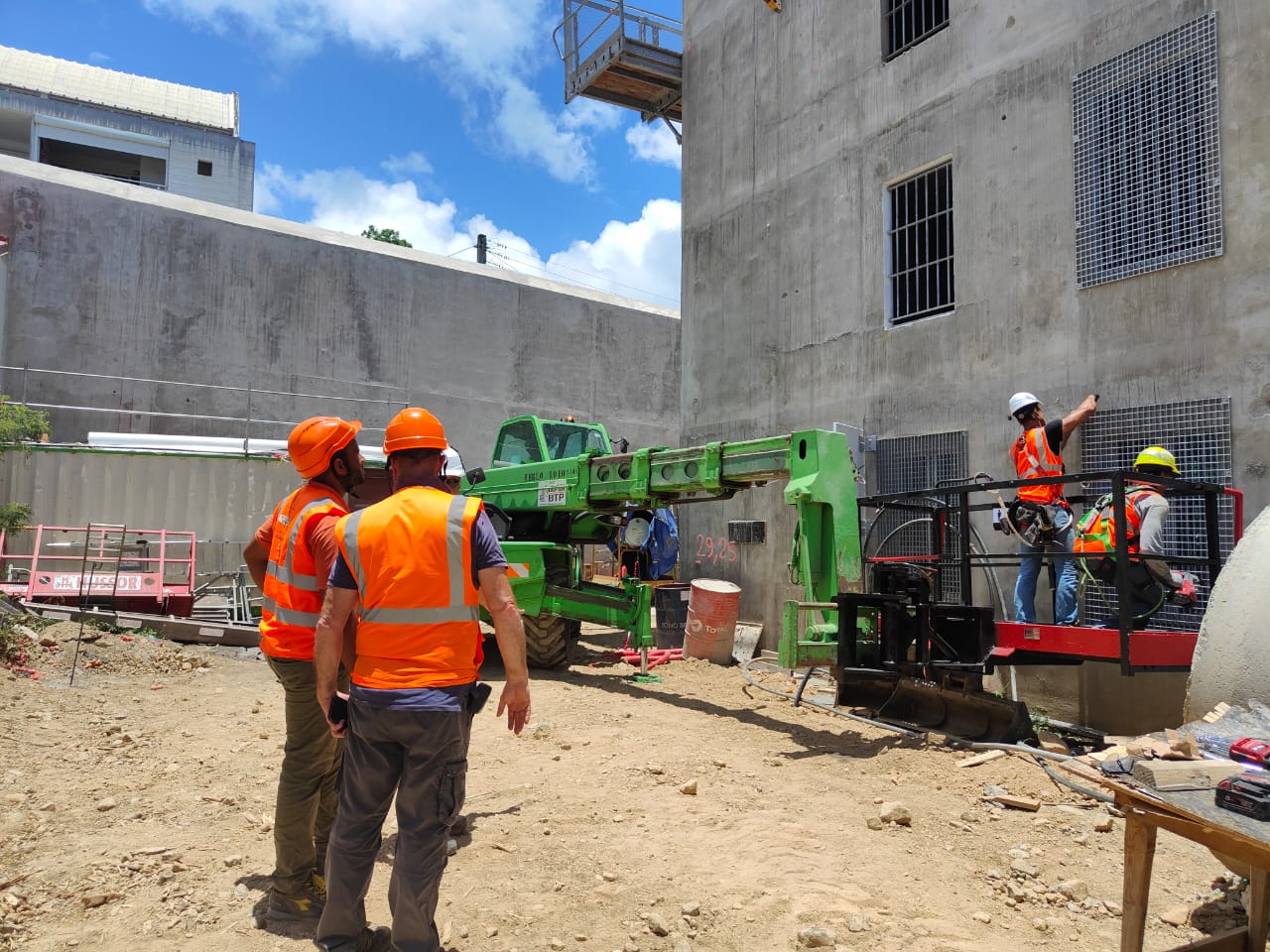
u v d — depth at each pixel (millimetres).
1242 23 6586
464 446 20281
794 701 7883
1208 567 6215
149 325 16766
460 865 4035
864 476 9656
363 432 18797
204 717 6770
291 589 3471
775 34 11664
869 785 5387
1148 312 7102
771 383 11359
